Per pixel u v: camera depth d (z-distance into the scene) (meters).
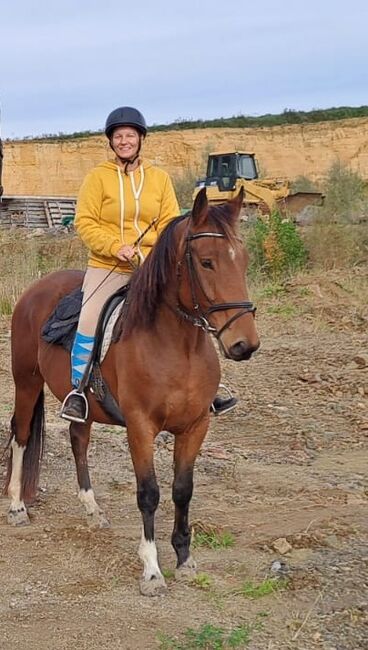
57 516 6.63
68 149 55.91
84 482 6.39
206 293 4.73
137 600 5.10
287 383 11.09
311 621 4.80
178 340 5.06
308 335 13.96
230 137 55.69
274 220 19.48
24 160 55.50
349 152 54.91
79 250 22.61
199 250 4.76
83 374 5.62
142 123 5.64
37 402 6.61
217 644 4.49
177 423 5.21
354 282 17.33
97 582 5.36
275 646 4.52
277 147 55.50
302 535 5.99
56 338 5.97
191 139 55.53
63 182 55.72
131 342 5.17
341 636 4.63
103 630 4.72
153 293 5.07
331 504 6.83
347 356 12.28
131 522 6.45
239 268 4.74
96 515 6.32
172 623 4.80
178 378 5.07
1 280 17.34
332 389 10.70
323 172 54.62
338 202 28.09
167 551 5.84
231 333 4.64
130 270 5.76
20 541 6.10
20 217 36.97
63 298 6.29
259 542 5.96
